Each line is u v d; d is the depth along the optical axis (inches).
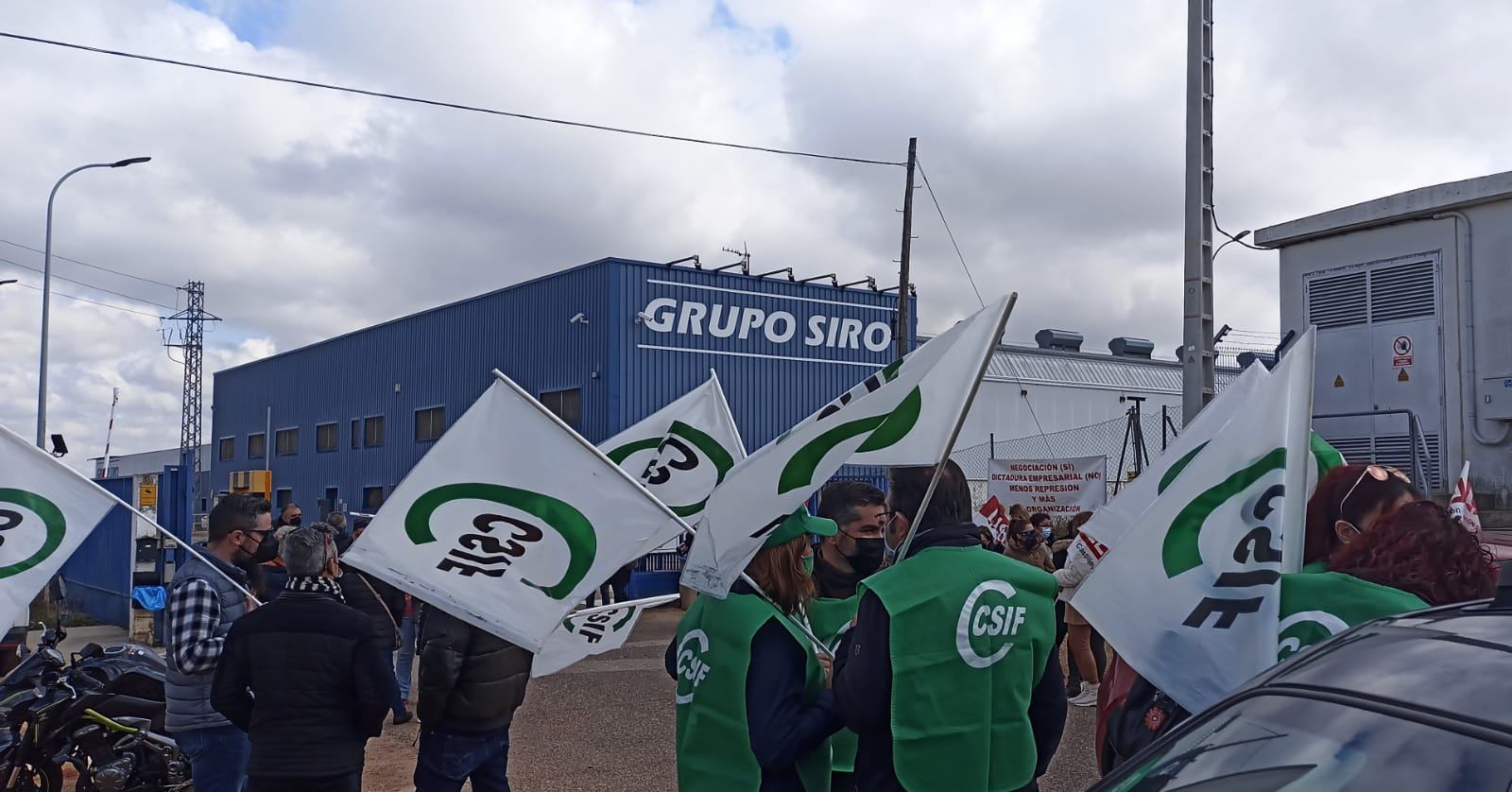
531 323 966.4
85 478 173.9
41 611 602.9
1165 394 1253.1
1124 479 669.9
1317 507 128.0
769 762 121.6
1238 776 72.6
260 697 154.9
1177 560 117.4
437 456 148.4
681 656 137.5
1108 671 130.8
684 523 147.6
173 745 250.2
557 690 391.9
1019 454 978.7
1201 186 379.2
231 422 1637.6
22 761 243.0
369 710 157.8
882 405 130.0
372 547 142.7
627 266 879.7
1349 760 66.8
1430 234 320.5
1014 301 128.0
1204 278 378.0
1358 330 338.6
